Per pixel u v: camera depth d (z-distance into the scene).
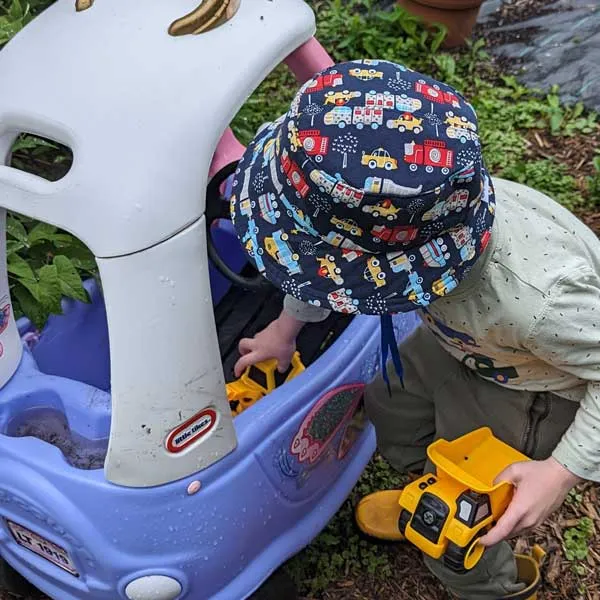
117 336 1.05
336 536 1.67
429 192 0.93
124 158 1.02
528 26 3.18
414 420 1.54
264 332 1.49
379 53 3.01
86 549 1.22
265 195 1.07
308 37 1.22
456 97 1.00
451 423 1.41
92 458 1.33
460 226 1.02
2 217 1.24
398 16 3.05
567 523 1.71
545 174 2.51
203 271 1.06
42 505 1.21
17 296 1.51
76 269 1.63
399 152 0.93
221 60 1.08
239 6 1.13
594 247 1.23
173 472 1.17
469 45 3.07
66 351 1.60
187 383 1.10
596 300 1.12
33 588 1.57
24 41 1.14
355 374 1.46
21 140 1.77
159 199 1.01
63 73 1.08
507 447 1.29
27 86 1.09
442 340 1.30
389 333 1.21
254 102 2.56
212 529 1.25
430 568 1.44
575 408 1.28
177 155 1.03
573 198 2.44
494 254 1.10
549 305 1.09
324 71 1.01
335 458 1.51
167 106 1.04
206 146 1.05
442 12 3.00
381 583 1.62
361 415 1.58
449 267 1.03
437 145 0.94
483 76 2.97
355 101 0.95
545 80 2.92
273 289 1.55
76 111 1.05
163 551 1.24
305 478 1.42
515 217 1.15
